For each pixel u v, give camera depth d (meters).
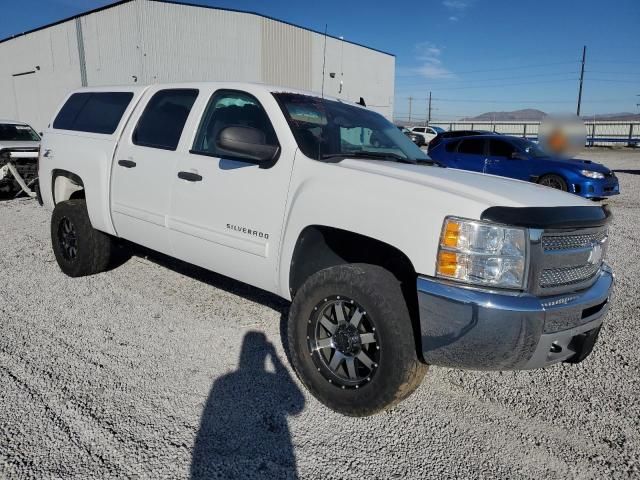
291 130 3.25
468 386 3.30
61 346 3.55
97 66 29.67
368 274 2.72
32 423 2.64
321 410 2.92
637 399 3.19
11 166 9.16
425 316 2.50
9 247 6.20
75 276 5.01
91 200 4.56
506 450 2.64
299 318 2.98
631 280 5.71
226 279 5.14
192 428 2.68
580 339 2.82
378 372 2.66
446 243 2.47
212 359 3.46
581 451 2.66
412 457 2.55
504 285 2.43
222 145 3.11
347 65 37.19
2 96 40.91
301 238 3.04
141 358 3.42
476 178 3.14
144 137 4.21
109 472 2.32
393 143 3.96
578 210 2.72
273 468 2.42
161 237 3.99
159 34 27.45
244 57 30.55
